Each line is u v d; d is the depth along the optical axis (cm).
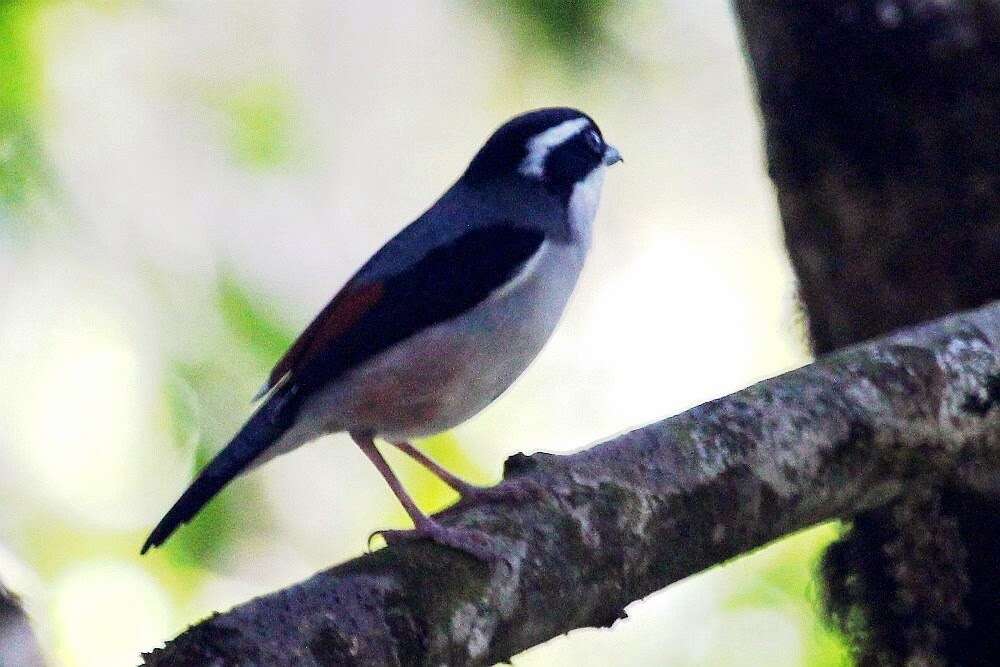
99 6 1227
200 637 514
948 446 734
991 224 905
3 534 1120
